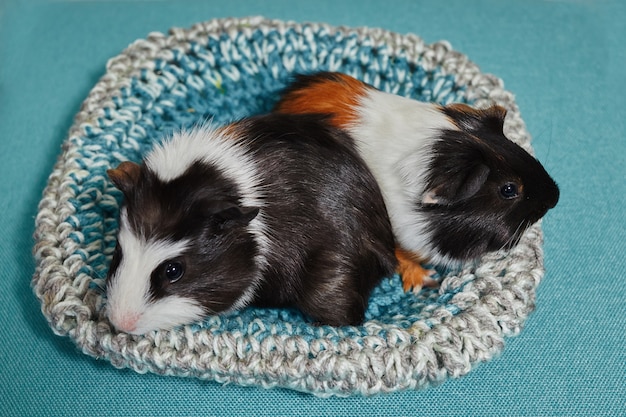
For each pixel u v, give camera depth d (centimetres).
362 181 57
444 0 81
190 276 52
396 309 59
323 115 59
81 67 75
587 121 72
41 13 79
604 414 56
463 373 54
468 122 59
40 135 70
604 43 78
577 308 61
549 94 74
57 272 55
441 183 56
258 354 53
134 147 63
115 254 52
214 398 57
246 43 68
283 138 56
